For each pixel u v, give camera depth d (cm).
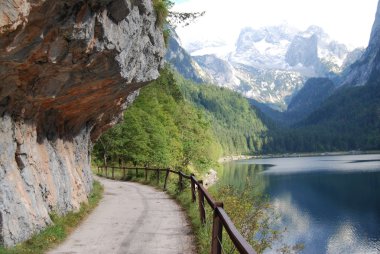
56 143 1199
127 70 966
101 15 709
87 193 1612
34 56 688
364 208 3900
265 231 1555
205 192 920
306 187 5438
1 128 780
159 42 1156
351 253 2588
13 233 771
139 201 1622
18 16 529
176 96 6291
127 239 969
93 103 1169
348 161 11362
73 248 884
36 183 941
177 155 4312
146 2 876
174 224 1142
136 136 3656
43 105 954
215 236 684
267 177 6781
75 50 721
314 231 3084
